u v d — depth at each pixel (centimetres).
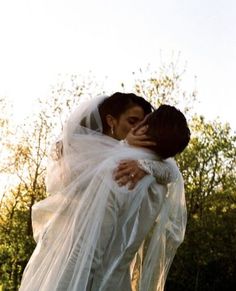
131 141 310
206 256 3072
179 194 319
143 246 311
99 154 305
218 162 3127
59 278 279
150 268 309
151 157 302
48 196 315
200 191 3133
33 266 296
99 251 280
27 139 3122
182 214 322
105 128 327
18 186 3153
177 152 307
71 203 297
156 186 300
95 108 321
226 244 3194
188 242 3097
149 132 305
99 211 284
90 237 281
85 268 276
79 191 297
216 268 3250
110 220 283
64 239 290
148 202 294
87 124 319
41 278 288
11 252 3091
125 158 297
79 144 309
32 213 310
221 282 3231
